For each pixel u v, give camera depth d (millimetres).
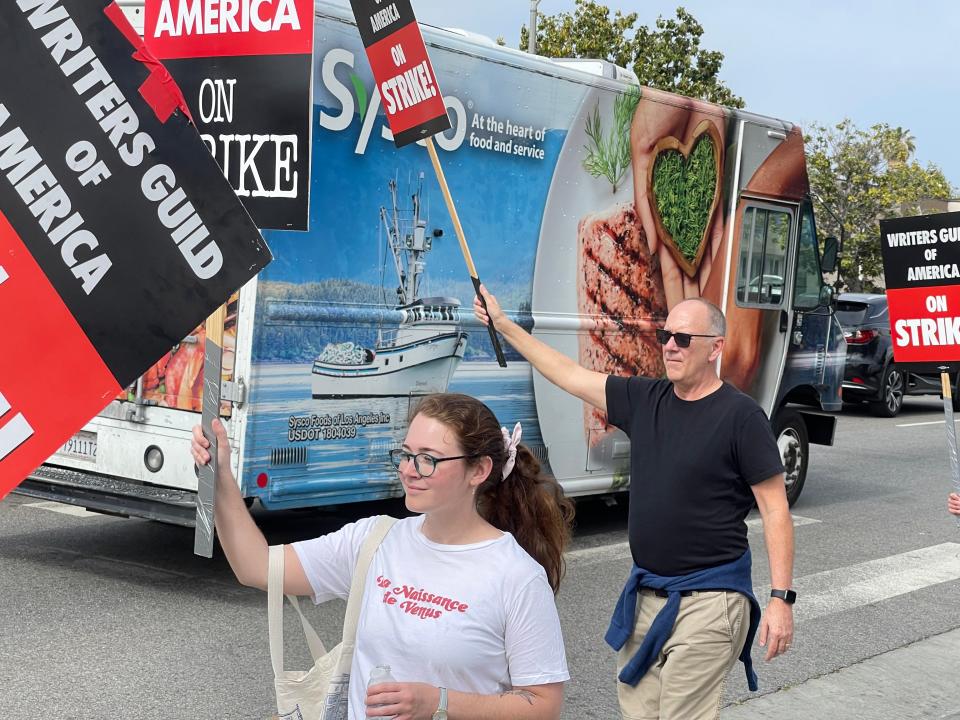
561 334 7926
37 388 2049
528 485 2633
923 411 20562
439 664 2381
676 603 3617
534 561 2477
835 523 9914
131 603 6312
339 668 2541
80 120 2035
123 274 2074
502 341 7523
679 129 8789
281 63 3213
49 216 2033
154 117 2070
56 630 5773
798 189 10062
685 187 8883
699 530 3633
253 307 6094
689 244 8945
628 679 3674
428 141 3902
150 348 2094
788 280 10031
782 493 3637
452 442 2432
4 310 2029
